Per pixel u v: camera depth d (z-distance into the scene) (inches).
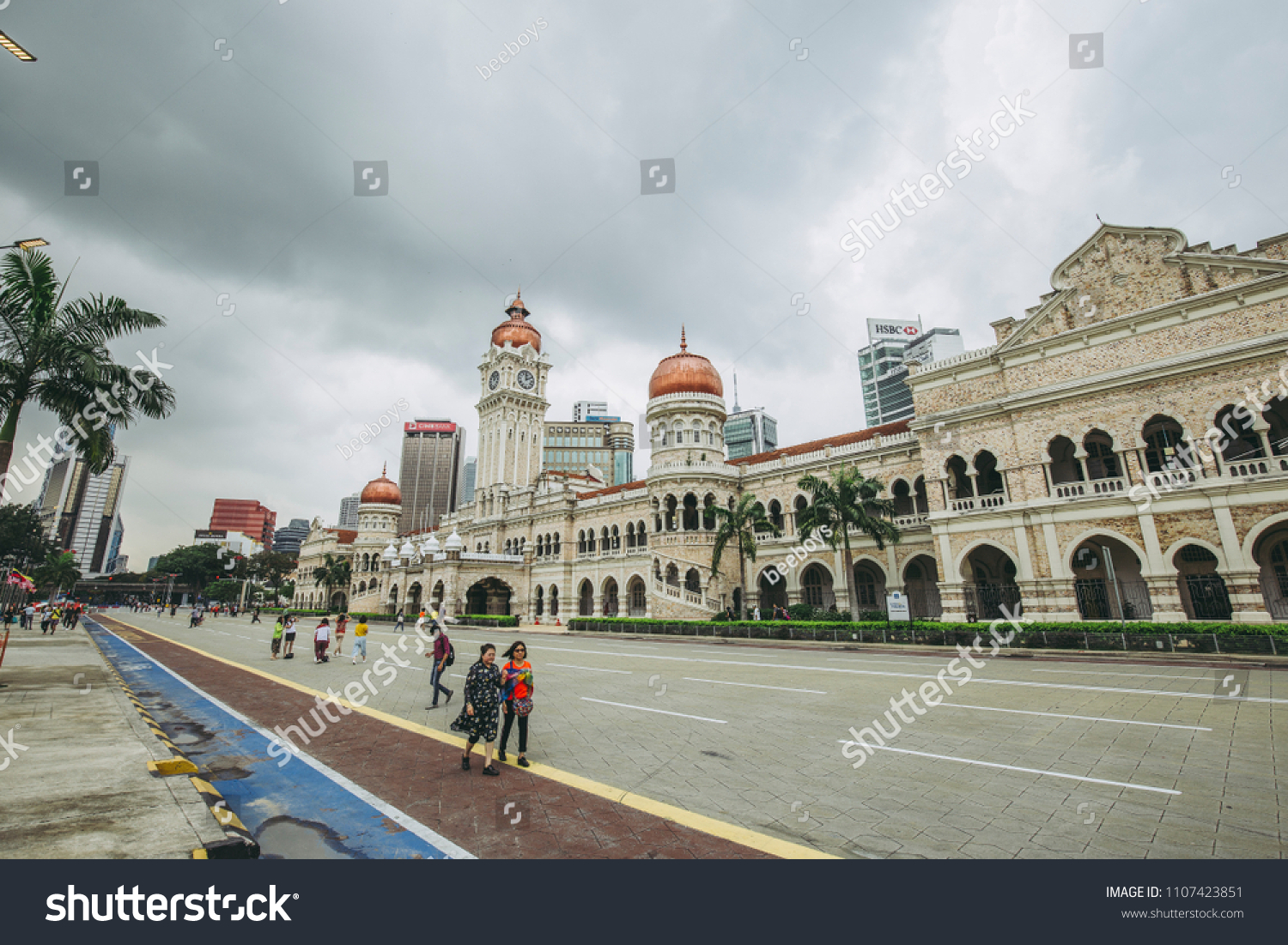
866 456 1574.8
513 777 336.5
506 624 1988.2
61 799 258.2
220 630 1834.4
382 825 265.9
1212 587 1075.9
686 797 302.4
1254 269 978.1
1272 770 331.9
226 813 247.3
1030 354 1210.6
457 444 4411.9
